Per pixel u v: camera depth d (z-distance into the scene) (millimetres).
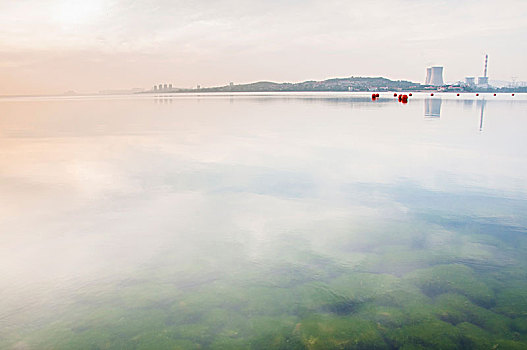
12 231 11914
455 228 11961
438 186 16672
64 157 23953
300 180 17906
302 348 6648
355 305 7930
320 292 8422
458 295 8219
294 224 12430
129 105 107500
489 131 35938
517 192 15531
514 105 81812
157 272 9375
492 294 8242
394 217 12992
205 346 6715
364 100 122688
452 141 29750
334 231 11820
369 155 24109
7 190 16453
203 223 12555
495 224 12219
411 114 58906
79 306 7957
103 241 11172
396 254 10219
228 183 17422
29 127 44688
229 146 28078
